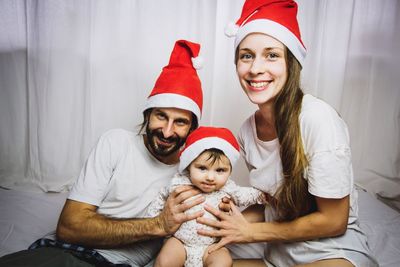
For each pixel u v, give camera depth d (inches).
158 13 63.4
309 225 35.0
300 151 34.3
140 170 41.0
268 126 39.8
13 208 57.5
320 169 32.8
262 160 40.4
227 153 39.3
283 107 35.6
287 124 34.9
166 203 38.2
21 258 31.7
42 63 64.7
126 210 40.5
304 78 66.0
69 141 67.7
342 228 35.2
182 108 39.9
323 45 65.5
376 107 72.2
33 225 51.9
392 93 71.3
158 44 64.6
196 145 39.0
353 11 65.4
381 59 70.2
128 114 67.7
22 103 69.4
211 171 39.2
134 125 67.9
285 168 35.7
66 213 37.2
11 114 69.2
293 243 37.7
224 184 41.0
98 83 66.4
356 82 71.3
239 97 65.9
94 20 63.8
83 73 65.3
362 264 34.4
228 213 40.2
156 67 65.5
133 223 36.9
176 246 38.7
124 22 64.1
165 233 37.0
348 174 33.4
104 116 67.7
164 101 40.0
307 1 63.4
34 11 63.4
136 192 40.5
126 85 66.6
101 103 67.2
